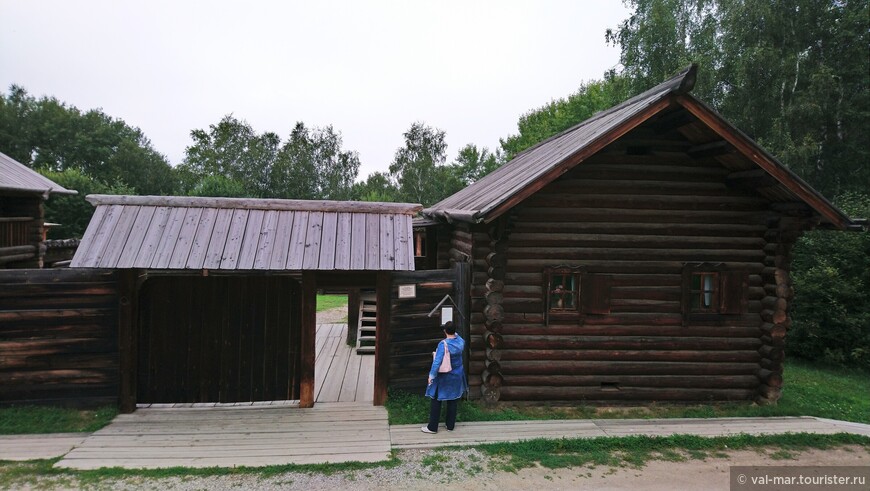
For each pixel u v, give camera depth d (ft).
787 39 61.93
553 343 25.49
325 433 20.94
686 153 26.30
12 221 35.45
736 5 63.98
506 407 25.08
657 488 17.25
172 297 23.24
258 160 118.01
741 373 26.55
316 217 23.82
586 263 25.63
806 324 39.22
